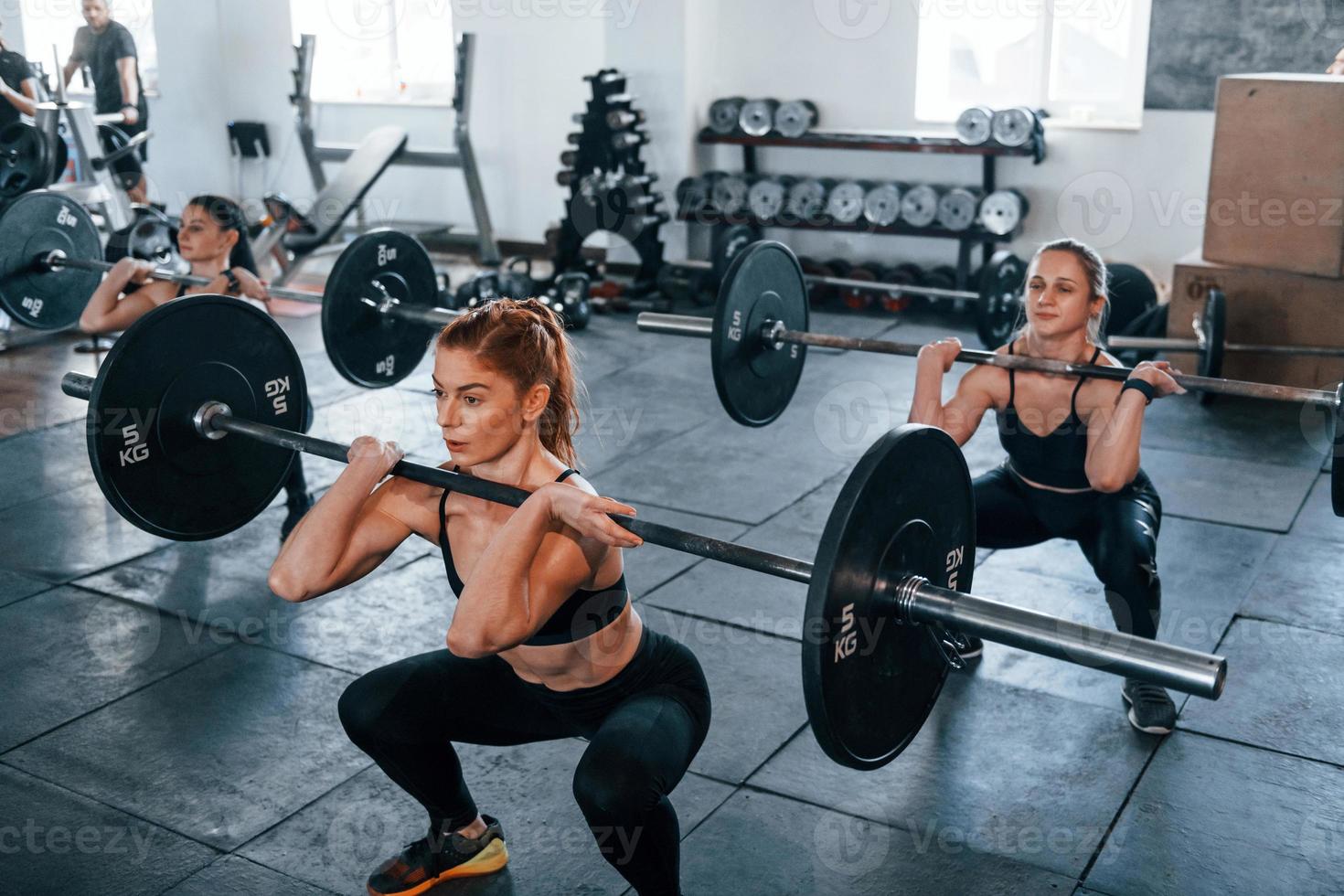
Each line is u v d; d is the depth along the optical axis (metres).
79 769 2.35
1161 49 5.47
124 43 6.36
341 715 1.83
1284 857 2.07
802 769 2.34
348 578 1.74
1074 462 2.50
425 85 7.48
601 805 1.56
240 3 7.63
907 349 2.77
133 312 3.27
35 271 3.93
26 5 8.27
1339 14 5.05
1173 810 2.21
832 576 1.46
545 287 6.07
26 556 3.32
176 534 2.28
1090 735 2.46
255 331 2.31
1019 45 5.96
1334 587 3.09
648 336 5.70
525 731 1.86
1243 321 4.66
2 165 4.77
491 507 1.72
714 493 3.77
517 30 6.92
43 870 2.04
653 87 6.33
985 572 3.22
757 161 6.53
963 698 2.61
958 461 1.68
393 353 3.37
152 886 2.01
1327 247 4.40
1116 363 2.51
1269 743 2.41
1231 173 4.54
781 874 2.03
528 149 7.12
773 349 3.15
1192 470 3.94
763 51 6.37
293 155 7.82
